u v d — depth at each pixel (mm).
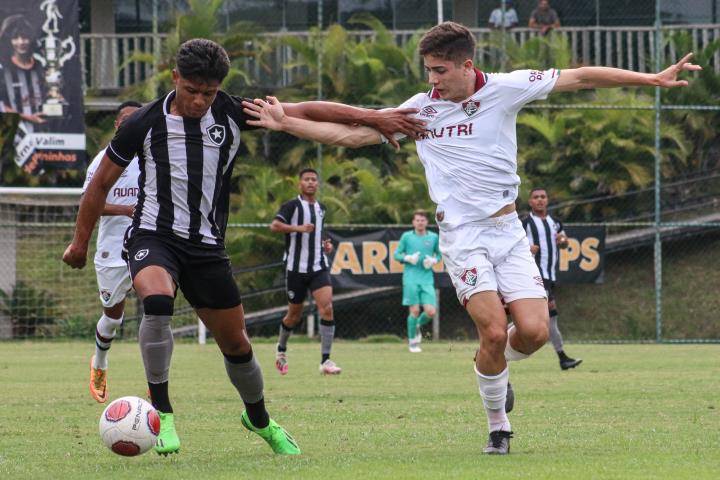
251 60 62000
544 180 60375
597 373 32375
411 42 61938
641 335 55250
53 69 48438
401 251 45625
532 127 60500
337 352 44656
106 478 13609
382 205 56375
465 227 16094
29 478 13789
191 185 15188
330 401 24359
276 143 60938
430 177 16594
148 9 66938
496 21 65312
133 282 15039
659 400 24078
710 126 61062
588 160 60000
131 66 64500
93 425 20266
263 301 56312
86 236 15992
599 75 16516
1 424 20422
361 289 56531
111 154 15312
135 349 45500
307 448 16641
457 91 16203
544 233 36125
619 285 58875
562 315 57062
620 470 13664
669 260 60500
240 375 15633
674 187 60812
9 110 48188
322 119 16406
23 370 34281
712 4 65188
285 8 67125
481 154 16172
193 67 14523
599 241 50656
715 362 37219
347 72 60469
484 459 14914
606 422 19844
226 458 15531
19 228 57125
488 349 15523
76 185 58094
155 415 14289
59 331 53969
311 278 33438
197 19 60750
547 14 63250
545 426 19234
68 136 48719
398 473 13492
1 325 53062
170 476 13641
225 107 15508
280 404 23703
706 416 20828
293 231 33438
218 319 15445
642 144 59969
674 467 13961
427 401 24312
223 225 15672
